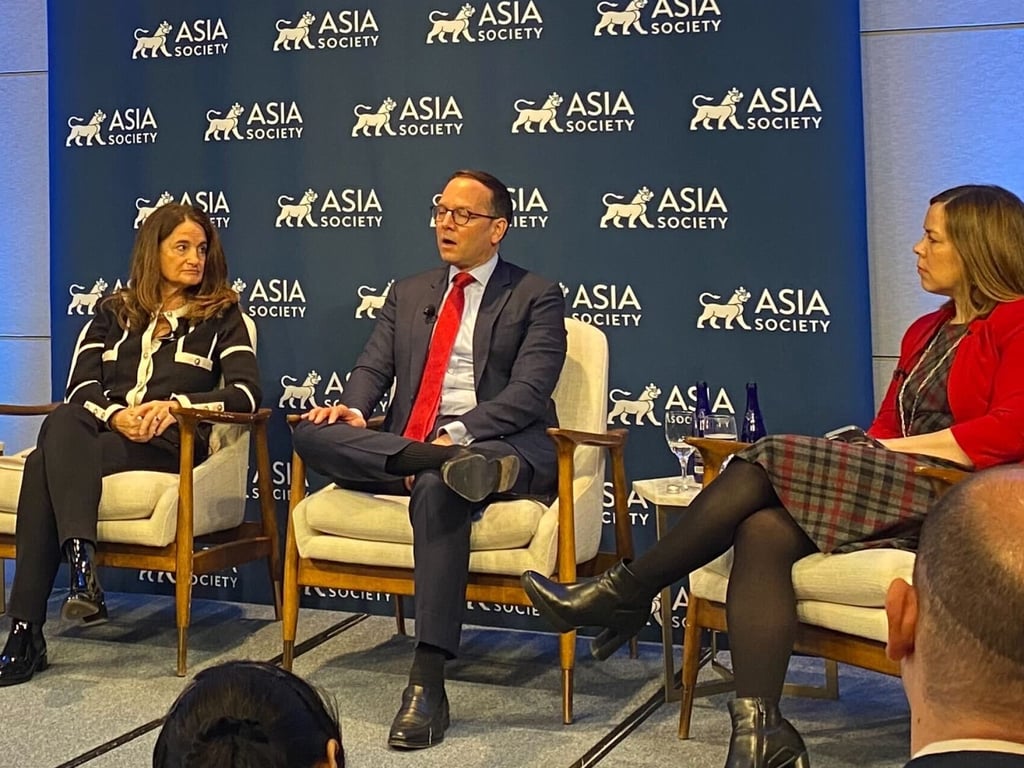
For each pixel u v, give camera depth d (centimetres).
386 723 263
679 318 337
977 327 248
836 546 225
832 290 324
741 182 330
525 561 265
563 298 307
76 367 335
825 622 223
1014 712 66
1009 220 249
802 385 327
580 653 325
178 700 84
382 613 365
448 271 318
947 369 252
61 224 388
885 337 330
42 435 301
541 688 293
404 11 356
